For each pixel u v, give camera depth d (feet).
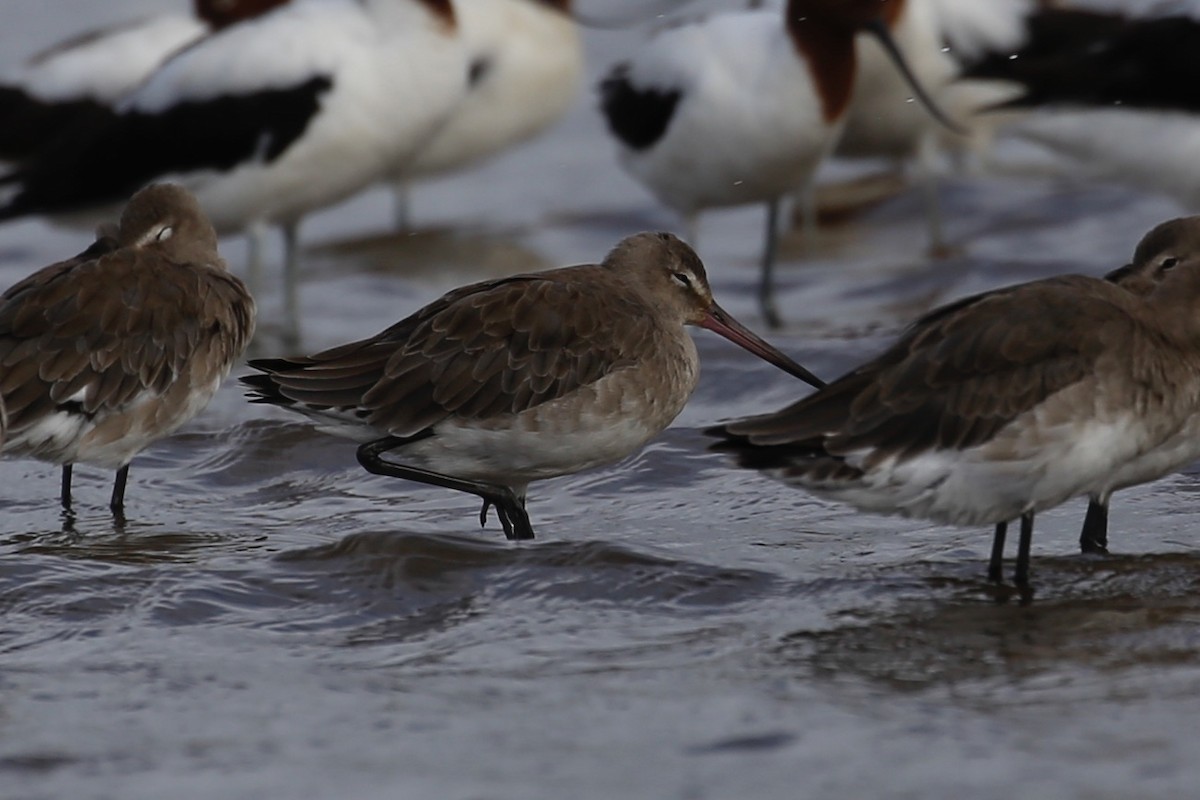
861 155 82.79
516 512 42.32
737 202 73.00
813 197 83.87
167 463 49.57
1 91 87.45
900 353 36.91
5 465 49.34
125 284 44.55
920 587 37.45
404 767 28.07
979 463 36.32
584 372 41.96
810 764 27.78
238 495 46.78
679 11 105.09
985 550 40.16
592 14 105.40
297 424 51.37
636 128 73.41
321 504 45.65
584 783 27.27
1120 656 32.73
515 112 84.48
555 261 77.66
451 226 84.07
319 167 70.85
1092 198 80.64
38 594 36.91
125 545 41.19
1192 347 37.99
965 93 80.43
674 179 73.41
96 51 87.92
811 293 71.15
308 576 38.14
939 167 88.63
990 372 36.27
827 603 36.52
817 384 47.50
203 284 46.03
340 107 70.33
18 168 82.79
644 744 28.78
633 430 42.96
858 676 31.94
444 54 71.46
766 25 71.67
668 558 38.75
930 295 68.69
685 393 44.11
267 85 70.03
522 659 33.42
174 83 71.00
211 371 45.93
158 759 28.55
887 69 78.13
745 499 44.98
